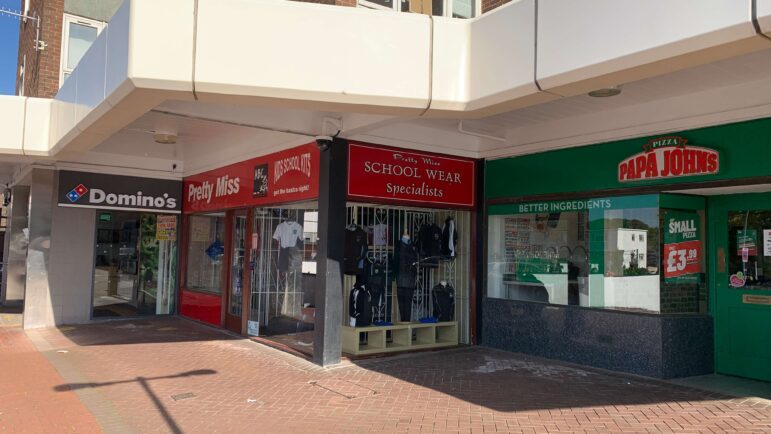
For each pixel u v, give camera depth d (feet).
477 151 29.81
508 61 17.88
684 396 19.66
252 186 31.45
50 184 35.96
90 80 22.25
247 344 29.78
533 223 27.43
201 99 18.67
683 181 21.54
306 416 17.85
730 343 22.63
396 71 18.99
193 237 40.32
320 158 25.21
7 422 17.22
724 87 20.25
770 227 21.57
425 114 19.89
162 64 17.54
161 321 38.14
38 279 35.42
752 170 19.75
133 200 38.29
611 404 18.85
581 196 25.11
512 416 17.69
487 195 29.45
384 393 20.40
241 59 18.12
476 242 29.53
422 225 29.55
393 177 26.58
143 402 19.29
